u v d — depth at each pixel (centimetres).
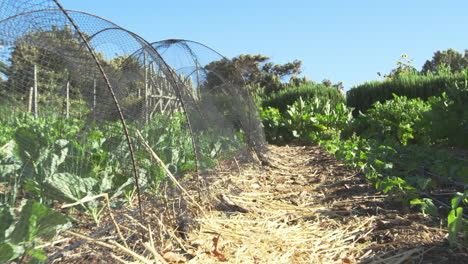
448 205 298
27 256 180
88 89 241
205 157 375
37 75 232
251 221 285
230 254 223
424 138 664
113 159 314
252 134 517
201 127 403
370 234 250
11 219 187
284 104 1305
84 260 197
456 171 338
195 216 279
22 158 262
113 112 273
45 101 241
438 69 1194
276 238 252
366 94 1159
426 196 332
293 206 330
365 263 209
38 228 188
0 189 279
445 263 195
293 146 777
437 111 579
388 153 441
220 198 323
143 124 353
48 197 242
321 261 216
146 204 268
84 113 257
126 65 316
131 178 274
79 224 241
